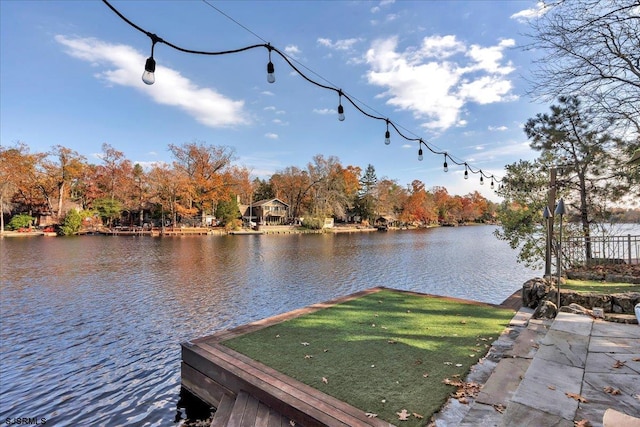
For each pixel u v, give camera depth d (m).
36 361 6.32
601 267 7.74
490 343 4.71
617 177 9.47
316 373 3.86
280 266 17.97
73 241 31.23
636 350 3.23
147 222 50.38
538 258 10.44
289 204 59.97
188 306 10.12
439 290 12.87
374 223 64.25
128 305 10.19
